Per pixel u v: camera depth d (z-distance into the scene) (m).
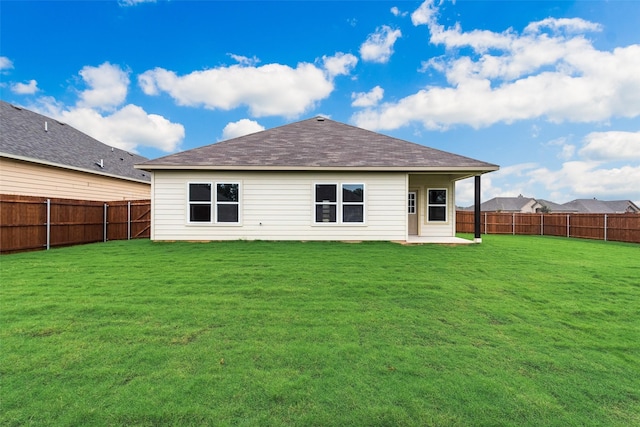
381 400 2.44
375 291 5.27
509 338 3.60
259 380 2.68
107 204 12.92
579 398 2.54
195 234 11.15
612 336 3.71
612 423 2.27
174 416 2.23
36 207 9.92
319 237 11.32
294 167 10.89
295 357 3.08
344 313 4.29
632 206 51.47
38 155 13.01
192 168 10.80
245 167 10.84
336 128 14.52
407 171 11.16
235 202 11.23
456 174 12.79
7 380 2.62
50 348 3.18
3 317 3.97
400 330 3.77
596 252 10.15
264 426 2.16
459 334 3.69
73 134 18.23
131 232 14.02
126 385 2.58
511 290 5.46
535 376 2.83
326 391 2.54
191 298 4.82
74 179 14.72
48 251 9.30
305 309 4.42
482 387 2.64
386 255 8.61
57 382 2.61
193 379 2.68
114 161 18.81
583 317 4.29
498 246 11.20
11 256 8.37
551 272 6.84
